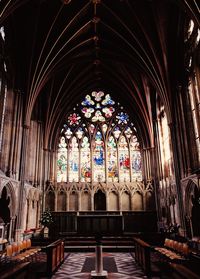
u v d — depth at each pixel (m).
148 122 28.09
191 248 15.01
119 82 29.58
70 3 19.56
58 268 12.41
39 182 25.38
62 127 29.84
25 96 21.47
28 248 14.42
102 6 20.42
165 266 12.08
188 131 18.45
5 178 16.50
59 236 22.42
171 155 21.44
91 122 29.98
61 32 21.30
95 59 26.80
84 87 30.73
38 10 18.86
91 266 12.88
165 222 23.14
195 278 5.62
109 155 28.56
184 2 14.52
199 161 16.88
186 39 18.62
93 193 26.55
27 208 21.59
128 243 20.14
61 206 26.11
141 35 21.09
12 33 19.41
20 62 21.08
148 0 18.06
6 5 14.73
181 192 18.77
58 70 24.70
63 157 28.56
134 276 10.54
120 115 30.33
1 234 16.17
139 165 28.28
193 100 17.27
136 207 26.30
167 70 20.78
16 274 7.34
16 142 19.44
